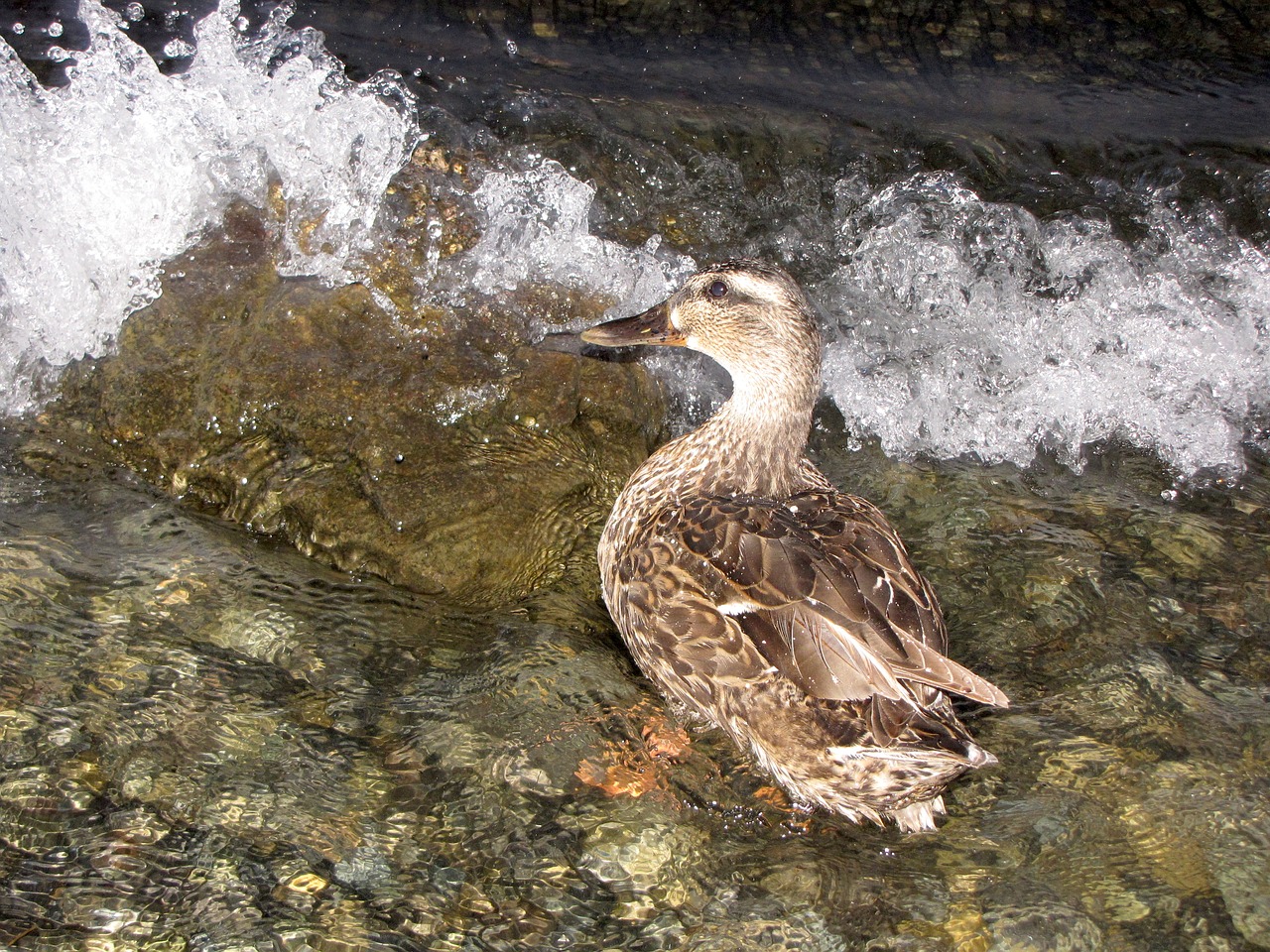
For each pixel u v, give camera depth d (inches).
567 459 46.3
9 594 41.9
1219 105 61.3
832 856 39.2
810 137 58.0
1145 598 44.8
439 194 51.1
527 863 38.6
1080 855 39.1
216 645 41.7
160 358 46.5
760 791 40.4
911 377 51.6
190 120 49.9
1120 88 61.9
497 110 56.6
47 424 46.1
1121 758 40.9
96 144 48.7
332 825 38.7
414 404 46.0
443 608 43.4
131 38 56.9
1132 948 37.6
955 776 39.6
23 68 50.1
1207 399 52.2
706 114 58.2
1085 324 53.5
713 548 41.0
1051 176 58.2
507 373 47.1
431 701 41.2
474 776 39.8
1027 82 61.7
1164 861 39.0
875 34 63.1
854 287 53.8
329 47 58.3
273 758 39.7
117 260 47.8
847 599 39.6
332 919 37.4
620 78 59.2
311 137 50.0
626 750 40.7
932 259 54.2
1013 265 54.9
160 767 39.2
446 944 37.2
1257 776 40.5
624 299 50.3
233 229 49.3
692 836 39.4
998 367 52.3
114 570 42.9
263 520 44.6
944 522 47.3
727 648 40.1
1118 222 56.8
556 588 44.4
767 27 62.7
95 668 40.8
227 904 37.4
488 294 49.1
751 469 44.4
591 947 37.4
